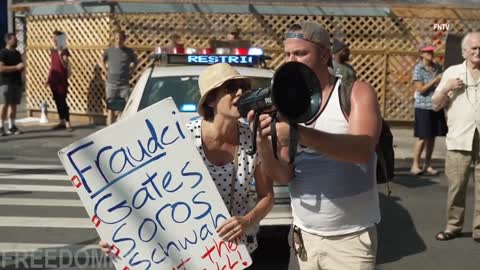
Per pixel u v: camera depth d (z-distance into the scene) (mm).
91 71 14328
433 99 6391
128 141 2943
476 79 6164
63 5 14578
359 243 3047
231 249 2996
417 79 9773
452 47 10039
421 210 7926
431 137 9844
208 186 2975
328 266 3092
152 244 2975
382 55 14445
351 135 2709
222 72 3004
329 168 3000
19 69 12859
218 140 3084
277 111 2527
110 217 2955
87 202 2943
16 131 13141
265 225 5242
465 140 6266
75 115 14711
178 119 2957
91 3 14117
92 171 2936
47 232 6527
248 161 3113
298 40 2885
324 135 2639
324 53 2932
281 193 5230
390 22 14477
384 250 6293
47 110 14859
